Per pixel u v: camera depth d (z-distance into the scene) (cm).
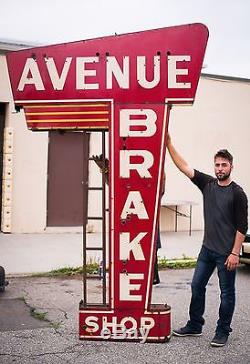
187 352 437
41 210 1211
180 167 482
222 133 1433
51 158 1235
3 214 1180
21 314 551
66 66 452
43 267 812
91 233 1232
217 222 460
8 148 1173
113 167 448
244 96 1466
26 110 464
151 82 444
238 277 788
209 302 619
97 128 462
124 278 452
